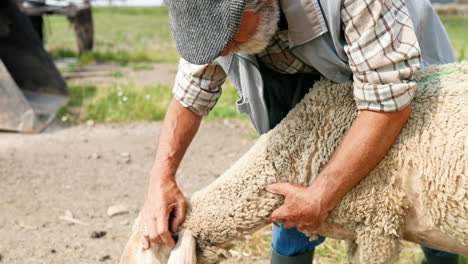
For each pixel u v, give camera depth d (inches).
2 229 167.5
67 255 152.2
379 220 90.2
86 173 216.5
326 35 87.5
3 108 261.6
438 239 91.4
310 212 88.1
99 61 511.8
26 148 243.4
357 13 81.9
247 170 94.2
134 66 479.5
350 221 92.9
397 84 81.8
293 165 93.7
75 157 234.1
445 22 806.5
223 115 298.7
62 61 504.7
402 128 87.8
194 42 77.9
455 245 90.7
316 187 87.8
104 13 1567.4
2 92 261.1
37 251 153.9
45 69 317.7
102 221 175.8
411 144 86.5
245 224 93.4
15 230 167.2
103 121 288.4
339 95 92.8
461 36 658.8
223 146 251.4
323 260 145.1
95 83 374.6
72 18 518.9
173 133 103.3
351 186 87.3
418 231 92.0
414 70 83.2
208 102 103.9
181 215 94.5
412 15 97.7
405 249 147.4
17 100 262.2
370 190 89.4
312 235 98.9
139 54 548.1
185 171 220.4
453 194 83.1
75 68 459.2
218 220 93.1
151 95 323.0
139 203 190.2
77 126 279.1
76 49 603.8
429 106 87.0
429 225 90.0
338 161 86.2
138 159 234.1
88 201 190.9
